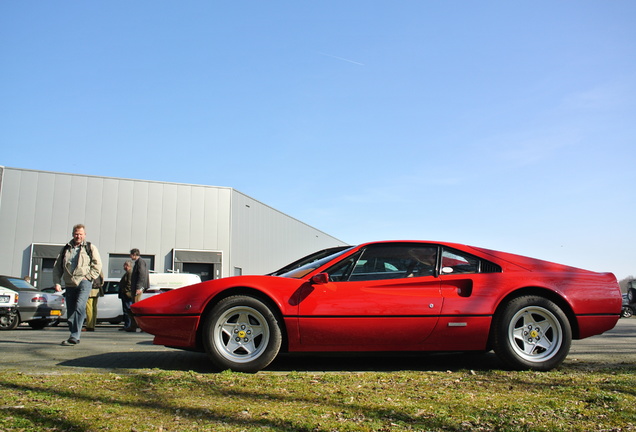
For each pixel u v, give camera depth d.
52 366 4.73
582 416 2.95
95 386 3.67
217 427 2.74
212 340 4.45
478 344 4.68
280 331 4.51
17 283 11.95
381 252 4.89
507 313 4.62
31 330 11.44
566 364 4.99
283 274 5.08
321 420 2.88
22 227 22.23
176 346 4.59
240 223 27.00
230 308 4.48
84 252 6.83
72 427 2.71
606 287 4.84
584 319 4.74
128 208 23.75
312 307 4.52
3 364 4.85
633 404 3.20
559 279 4.80
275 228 33.28
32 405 3.11
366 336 4.57
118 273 23.28
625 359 5.41
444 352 4.71
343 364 5.01
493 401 3.31
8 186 22.23
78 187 23.14
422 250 4.92
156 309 4.58
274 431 2.68
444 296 4.66
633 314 25.55
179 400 3.30
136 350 6.05
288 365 4.92
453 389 3.71
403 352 4.67
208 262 24.78
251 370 4.42
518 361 4.56
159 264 23.92
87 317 11.22
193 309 4.52
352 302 4.56
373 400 3.33
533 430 2.70
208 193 25.30
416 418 2.92
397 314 4.57
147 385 3.73
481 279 4.77
